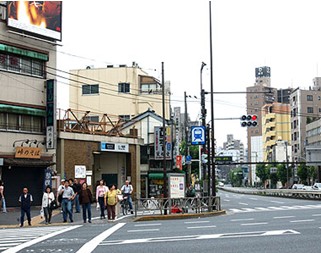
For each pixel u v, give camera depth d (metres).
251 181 160.00
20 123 33.06
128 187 27.42
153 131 51.69
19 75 33.03
